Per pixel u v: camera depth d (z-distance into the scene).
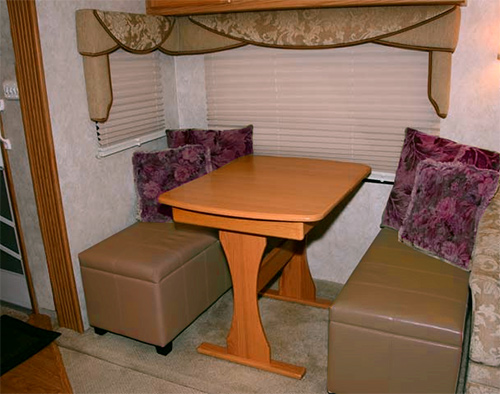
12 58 2.39
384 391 1.97
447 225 2.21
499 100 2.47
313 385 2.22
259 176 2.53
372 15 2.56
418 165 2.40
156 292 2.33
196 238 2.64
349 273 3.11
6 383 2.30
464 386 2.04
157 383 2.27
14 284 2.91
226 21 2.93
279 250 2.67
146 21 2.79
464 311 1.87
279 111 3.02
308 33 2.73
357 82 2.76
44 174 2.44
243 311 2.33
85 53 2.46
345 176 2.50
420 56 2.58
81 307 2.67
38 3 2.24
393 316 1.86
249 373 2.32
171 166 2.87
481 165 2.30
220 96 3.18
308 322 2.71
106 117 2.60
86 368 2.39
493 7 2.36
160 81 3.13
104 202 2.74
